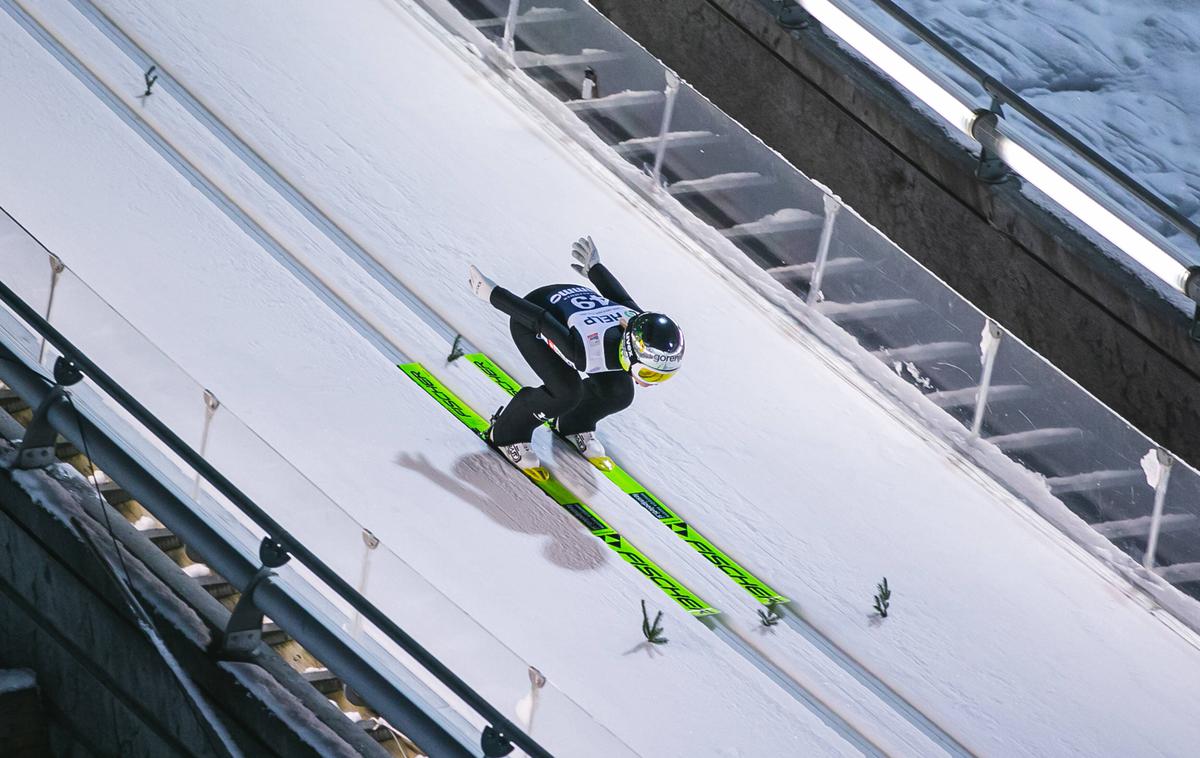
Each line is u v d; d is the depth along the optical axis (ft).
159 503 91.61
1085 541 131.95
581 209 147.74
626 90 150.00
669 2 158.51
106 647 94.43
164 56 146.10
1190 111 222.28
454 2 161.07
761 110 155.12
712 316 141.59
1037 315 142.61
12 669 101.96
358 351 124.98
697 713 106.11
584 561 114.21
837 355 141.08
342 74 152.56
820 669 113.60
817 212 139.64
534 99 156.15
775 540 122.62
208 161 137.39
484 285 111.96
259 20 155.12
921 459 134.92
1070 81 226.38
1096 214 133.39
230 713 89.66
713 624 113.50
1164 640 126.41
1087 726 115.96
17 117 133.69
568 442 123.54
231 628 89.76
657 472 125.08
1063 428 131.64
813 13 146.72
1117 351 138.62
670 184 149.18
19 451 96.43
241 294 125.90
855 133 148.87
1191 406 135.64
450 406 122.83
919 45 228.43
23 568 98.07
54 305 99.35
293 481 93.04
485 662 89.04
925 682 115.34
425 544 110.63
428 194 142.82
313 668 97.55
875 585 121.80
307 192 138.41
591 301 114.01
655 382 110.73
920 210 146.82
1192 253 199.93
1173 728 118.01
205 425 95.61
